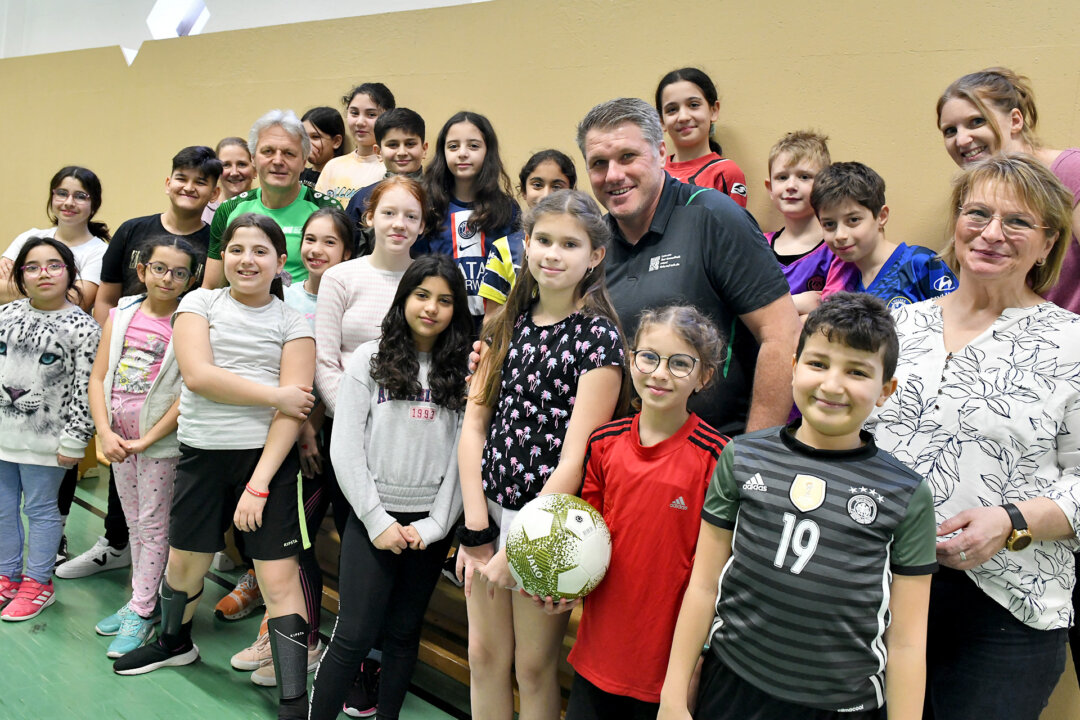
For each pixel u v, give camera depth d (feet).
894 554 4.43
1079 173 6.09
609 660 5.40
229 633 9.55
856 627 4.36
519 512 5.58
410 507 7.11
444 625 9.19
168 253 9.07
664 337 5.27
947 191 8.85
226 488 8.04
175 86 17.65
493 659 6.36
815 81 9.68
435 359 7.17
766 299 6.19
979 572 4.83
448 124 9.29
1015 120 6.98
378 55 14.23
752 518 4.65
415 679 8.68
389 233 8.30
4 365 9.50
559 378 5.94
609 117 6.14
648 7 10.99
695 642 4.90
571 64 11.78
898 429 5.16
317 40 15.11
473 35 12.87
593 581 5.34
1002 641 4.83
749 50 10.16
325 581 10.44
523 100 12.32
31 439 9.51
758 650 4.58
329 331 8.37
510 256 8.41
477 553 6.30
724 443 5.43
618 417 6.06
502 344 6.48
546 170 9.37
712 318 6.35
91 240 12.87
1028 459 4.80
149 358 9.17
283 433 7.77
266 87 16.03
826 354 4.52
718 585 4.90
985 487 4.85
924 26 8.92
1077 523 4.65
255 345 7.95
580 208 5.86
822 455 4.63
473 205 9.31
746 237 6.19
